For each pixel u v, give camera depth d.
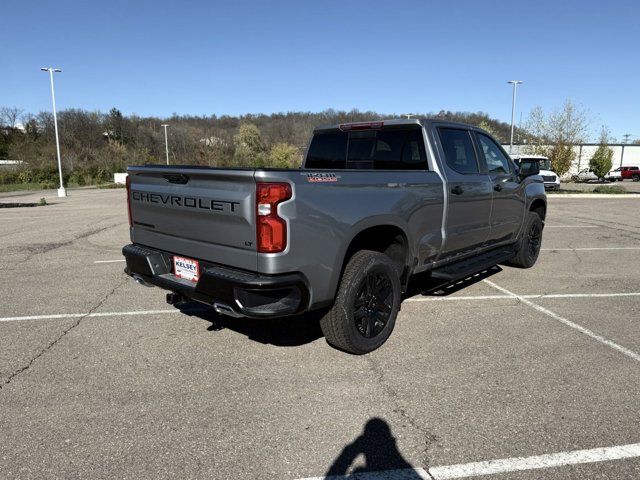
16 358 3.80
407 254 4.17
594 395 3.18
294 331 4.39
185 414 2.95
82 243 9.55
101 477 2.38
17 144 64.44
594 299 5.44
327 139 5.36
